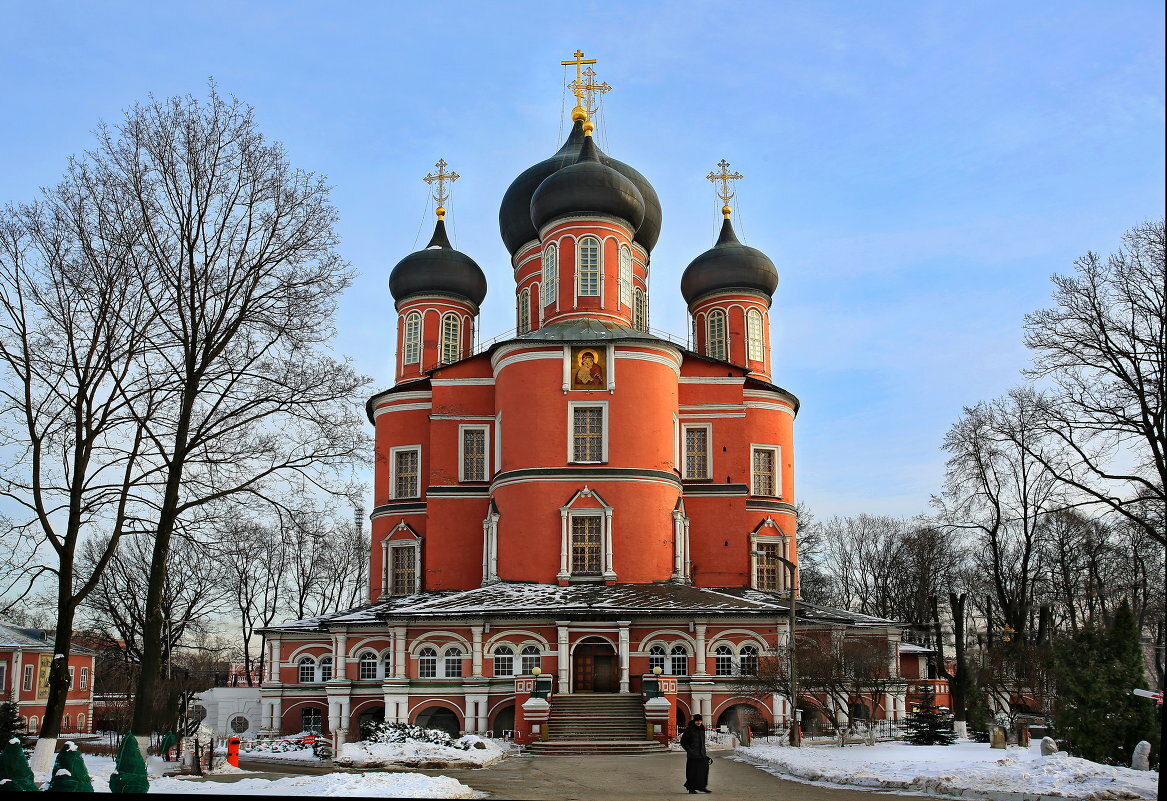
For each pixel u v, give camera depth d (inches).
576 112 2815.0
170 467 1289.4
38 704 2817.4
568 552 2119.8
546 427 2181.3
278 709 2202.3
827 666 1852.9
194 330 1312.7
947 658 3159.5
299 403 1395.2
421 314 2787.9
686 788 1091.9
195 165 1355.8
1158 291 1502.2
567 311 2368.4
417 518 2450.8
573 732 1736.0
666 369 2252.7
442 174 2955.2
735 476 2396.7
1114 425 1561.3
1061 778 961.5
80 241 1312.7
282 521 1414.9
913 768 1153.4
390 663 1950.1
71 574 1244.5
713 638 1936.5
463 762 1402.6
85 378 1266.0
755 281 2802.7
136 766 990.4
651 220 2731.3
